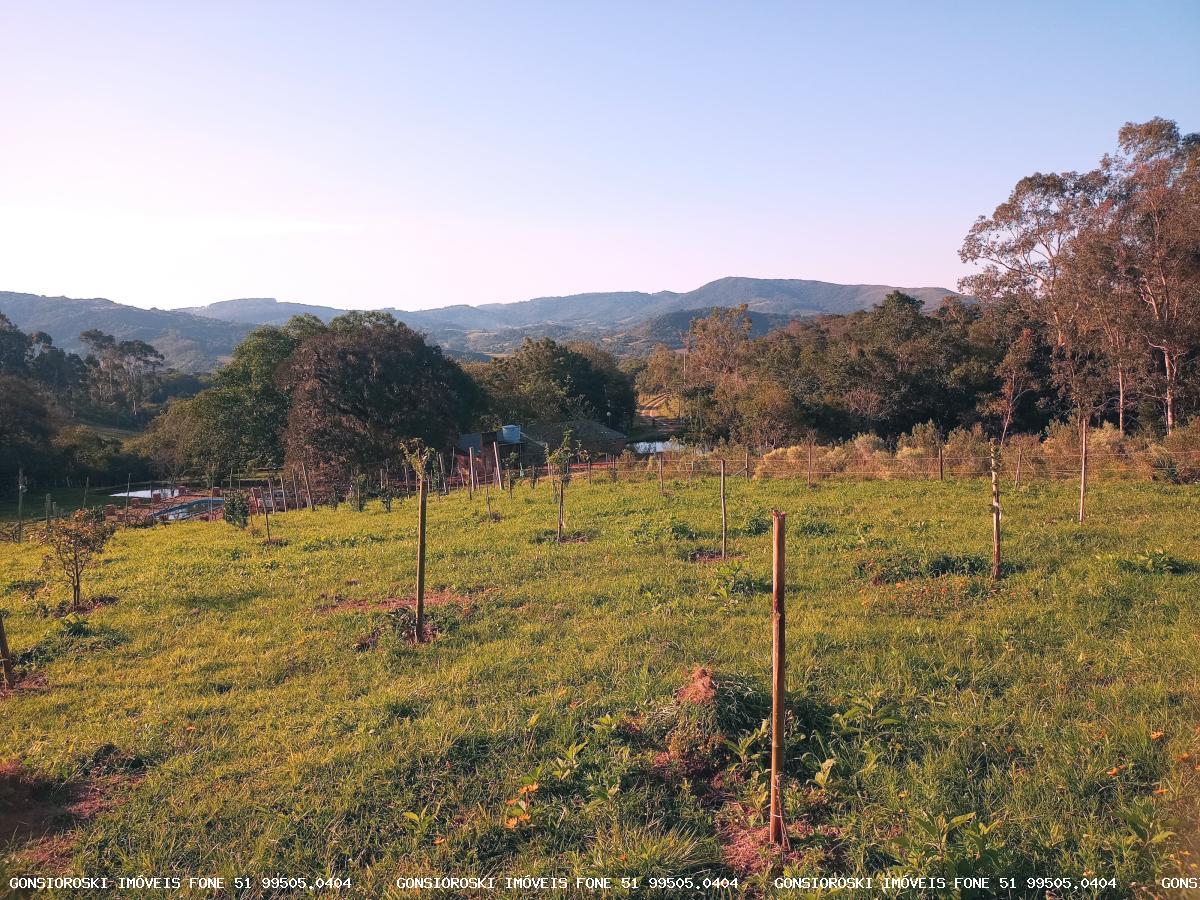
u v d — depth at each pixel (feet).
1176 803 16.96
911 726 21.72
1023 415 176.86
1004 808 17.58
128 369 449.48
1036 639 28.25
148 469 232.73
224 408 188.85
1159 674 24.00
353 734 24.25
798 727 21.75
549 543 54.24
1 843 19.29
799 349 249.55
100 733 25.89
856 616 32.73
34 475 195.52
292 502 131.13
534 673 28.66
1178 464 70.44
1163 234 123.34
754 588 37.96
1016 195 155.22
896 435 175.73
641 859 16.66
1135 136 135.95
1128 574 35.40
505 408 244.83
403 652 32.71
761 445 153.07
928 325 205.57
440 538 60.44
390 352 165.78
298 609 41.29
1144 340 130.82
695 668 25.12
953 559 40.09
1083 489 50.47
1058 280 145.18
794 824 17.84
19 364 330.13
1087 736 20.26
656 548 49.55
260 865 17.80
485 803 19.80
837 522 55.21
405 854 18.02
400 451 156.04
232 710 27.43
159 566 59.00
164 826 19.69
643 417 401.90
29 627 42.11
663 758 20.97
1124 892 14.74
